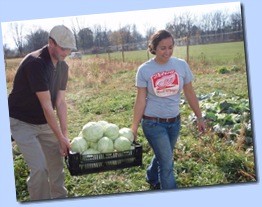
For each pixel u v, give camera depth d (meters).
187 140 4.09
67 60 4.74
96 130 3.06
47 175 3.03
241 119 4.23
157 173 3.44
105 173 3.74
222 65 4.78
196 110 3.27
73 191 3.56
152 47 2.95
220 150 3.87
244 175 3.60
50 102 2.97
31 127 3.10
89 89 4.81
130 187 3.56
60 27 2.96
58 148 3.31
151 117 3.03
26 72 2.94
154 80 2.97
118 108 4.76
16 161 3.88
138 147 3.02
